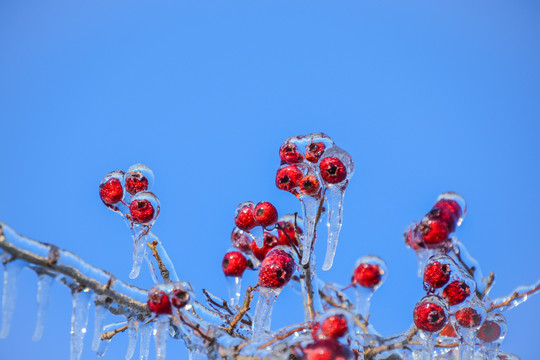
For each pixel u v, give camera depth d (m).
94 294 0.53
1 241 0.50
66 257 0.52
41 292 0.51
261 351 0.52
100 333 0.53
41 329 0.51
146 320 0.54
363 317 0.54
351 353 0.51
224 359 0.53
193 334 0.54
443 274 0.54
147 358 0.55
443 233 0.54
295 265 0.55
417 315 0.53
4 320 0.50
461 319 0.54
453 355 0.55
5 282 0.50
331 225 0.55
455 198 0.55
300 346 0.51
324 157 0.55
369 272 0.54
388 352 0.54
